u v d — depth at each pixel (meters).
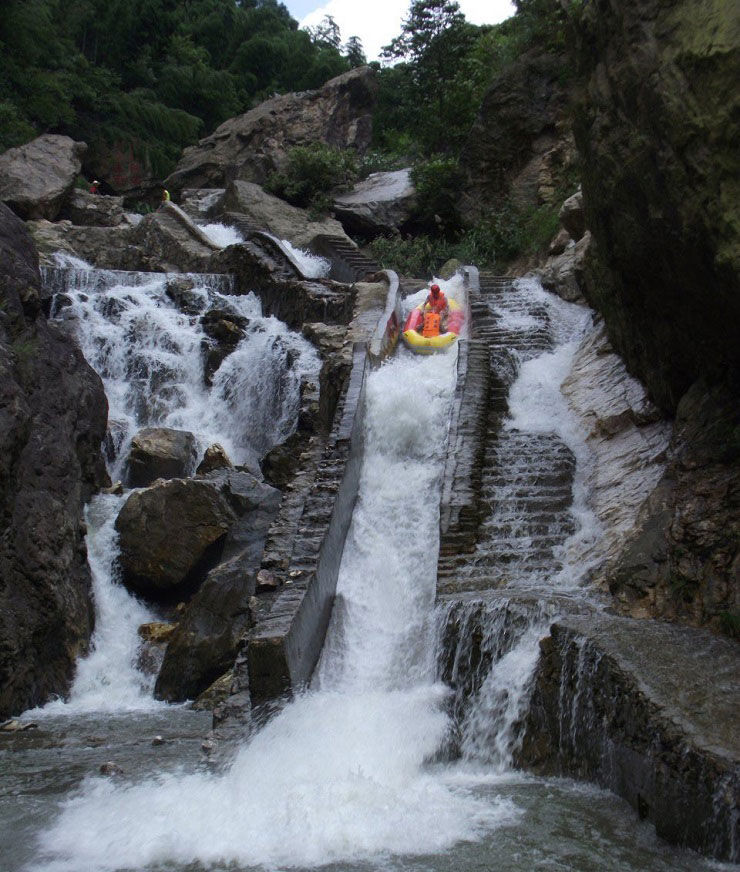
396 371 15.06
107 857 6.08
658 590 8.56
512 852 5.89
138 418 18.58
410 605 10.51
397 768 7.65
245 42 57.38
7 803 7.23
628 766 6.50
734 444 8.97
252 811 6.71
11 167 29.81
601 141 9.13
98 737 9.59
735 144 6.94
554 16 25.50
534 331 16.33
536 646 8.30
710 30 7.22
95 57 51.97
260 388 18.44
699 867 5.54
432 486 12.29
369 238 30.62
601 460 11.82
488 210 25.78
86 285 21.86
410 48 35.59
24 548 11.30
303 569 9.98
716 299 7.96
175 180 37.78
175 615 13.12
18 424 11.16
